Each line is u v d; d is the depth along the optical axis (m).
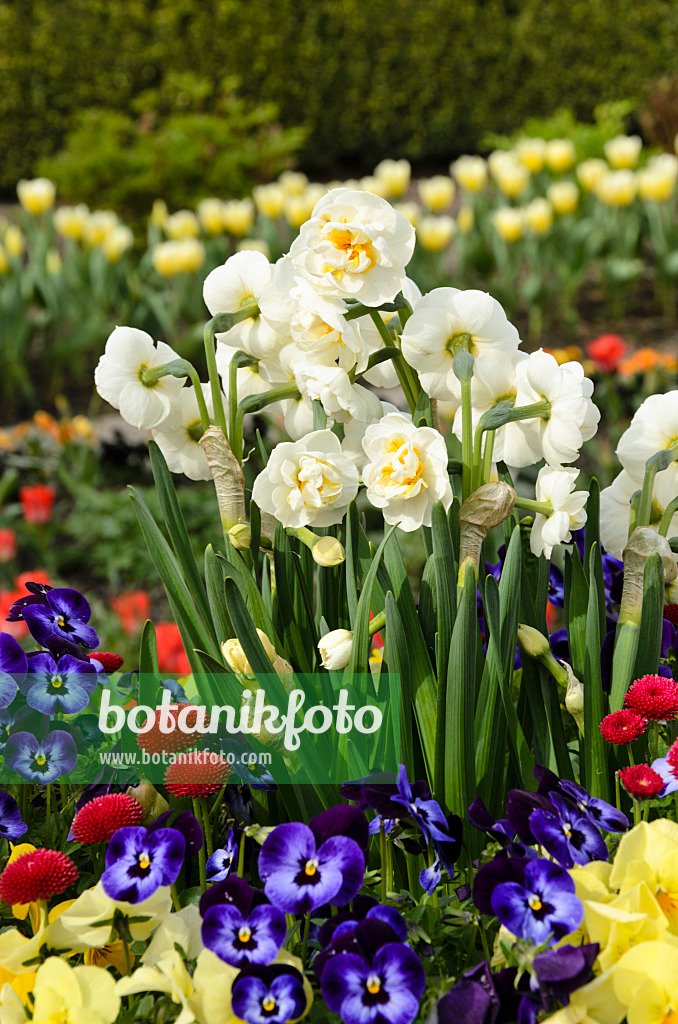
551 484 0.98
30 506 2.84
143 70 7.73
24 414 4.23
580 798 0.95
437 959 0.94
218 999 0.89
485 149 8.39
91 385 4.49
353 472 0.97
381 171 4.90
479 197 4.92
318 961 0.90
